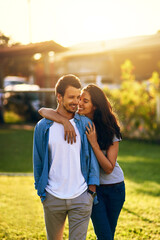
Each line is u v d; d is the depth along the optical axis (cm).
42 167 247
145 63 1603
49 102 1219
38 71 1989
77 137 242
